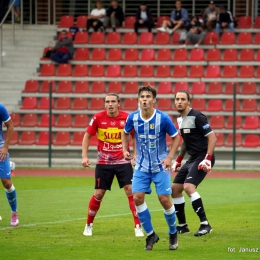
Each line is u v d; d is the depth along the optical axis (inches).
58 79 3531.0
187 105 1312.7
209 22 3764.8
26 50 3804.1
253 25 3954.2
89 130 1306.6
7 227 1400.1
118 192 2135.8
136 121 1127.6
